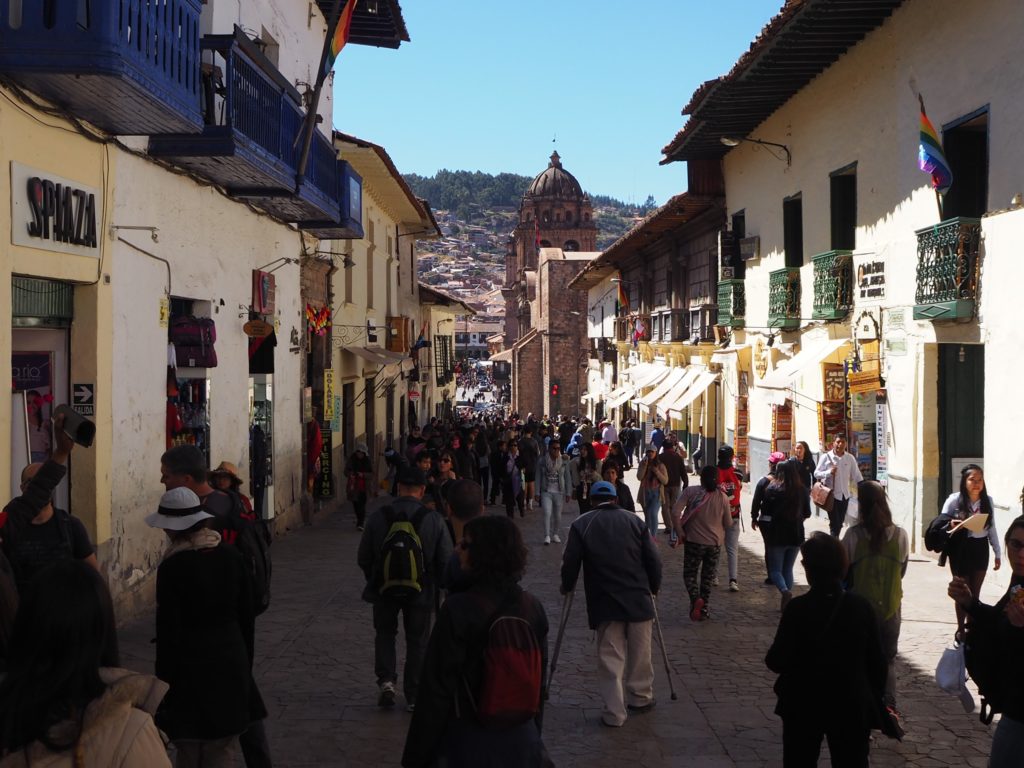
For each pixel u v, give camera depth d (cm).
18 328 910
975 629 480
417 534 747
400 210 3288
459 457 1977
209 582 504
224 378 1427
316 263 2091
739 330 2550
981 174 1406
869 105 1673
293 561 1500
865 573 711
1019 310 1202
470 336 17500
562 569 760
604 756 671
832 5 1529
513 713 407
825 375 1803
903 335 1548
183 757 502
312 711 752
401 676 850
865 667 523
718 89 2009
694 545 1089
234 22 1441
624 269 4597
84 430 550
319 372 2203
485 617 416
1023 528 483
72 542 582
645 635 759
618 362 4803
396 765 645
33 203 850
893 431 1586
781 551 1150
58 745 270
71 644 277
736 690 825
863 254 1716
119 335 1039
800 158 2036
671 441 1770
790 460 1170
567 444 3175
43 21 790
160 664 505
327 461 2195
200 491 617
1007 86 1237
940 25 1413
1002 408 1244
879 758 663
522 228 9219
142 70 840
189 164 1214
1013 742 450
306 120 1398
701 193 2708
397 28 2267
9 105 810
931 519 1495
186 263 1255
